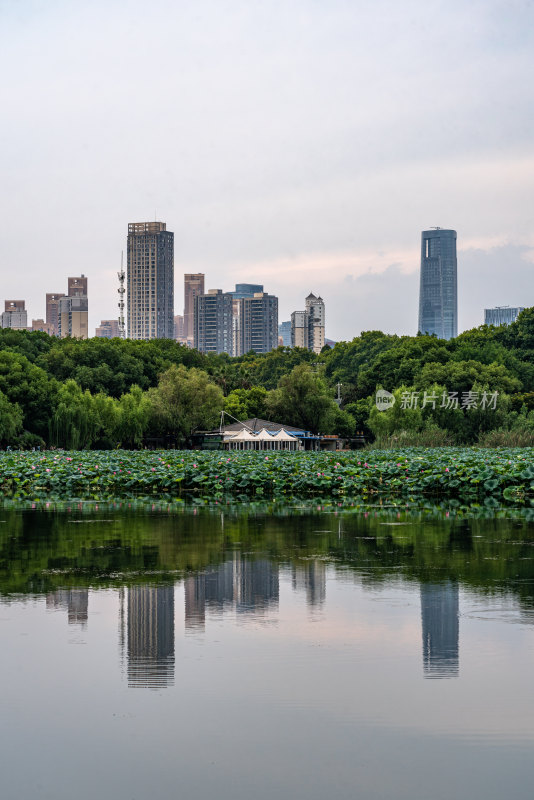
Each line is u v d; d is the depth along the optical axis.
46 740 9.91
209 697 11.11
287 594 16.53
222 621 14.61
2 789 8.88
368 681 11.64
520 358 133.62
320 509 32.41
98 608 15.50
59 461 52.41
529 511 31.28
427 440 81.50
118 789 8.88
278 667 12.19
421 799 8.66
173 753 9.62
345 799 8.67
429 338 142.88
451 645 13.14
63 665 12.33
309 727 10.22
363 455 58.84
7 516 30.09
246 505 34.31
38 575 18.45
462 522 27.69
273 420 112.94
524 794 8.75
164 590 16.92
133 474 44.22
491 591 16.67
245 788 8.89
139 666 12.25
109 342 136.38
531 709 10.70
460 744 9.79
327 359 190.25
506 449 65.31
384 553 21.17
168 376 103.81
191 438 106.94
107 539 23.88
